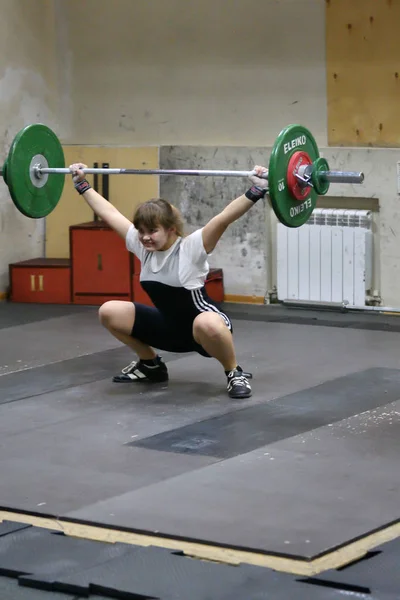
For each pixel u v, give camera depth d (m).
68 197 9.78
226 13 9.07
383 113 8.56
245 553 3.99
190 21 9.23
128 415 5.84
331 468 4.91
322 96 8.80
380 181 8.58
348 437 5.37
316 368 6.82
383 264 8.68
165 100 9.43
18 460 5.14
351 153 8.66
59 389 6.41
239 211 5.95
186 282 6.04
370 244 8.66
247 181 9.09
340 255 8.68
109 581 3.68
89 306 9.12
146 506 4.48
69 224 9.80
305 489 4.65
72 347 7.56
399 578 3.68
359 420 5.66
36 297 9.35
